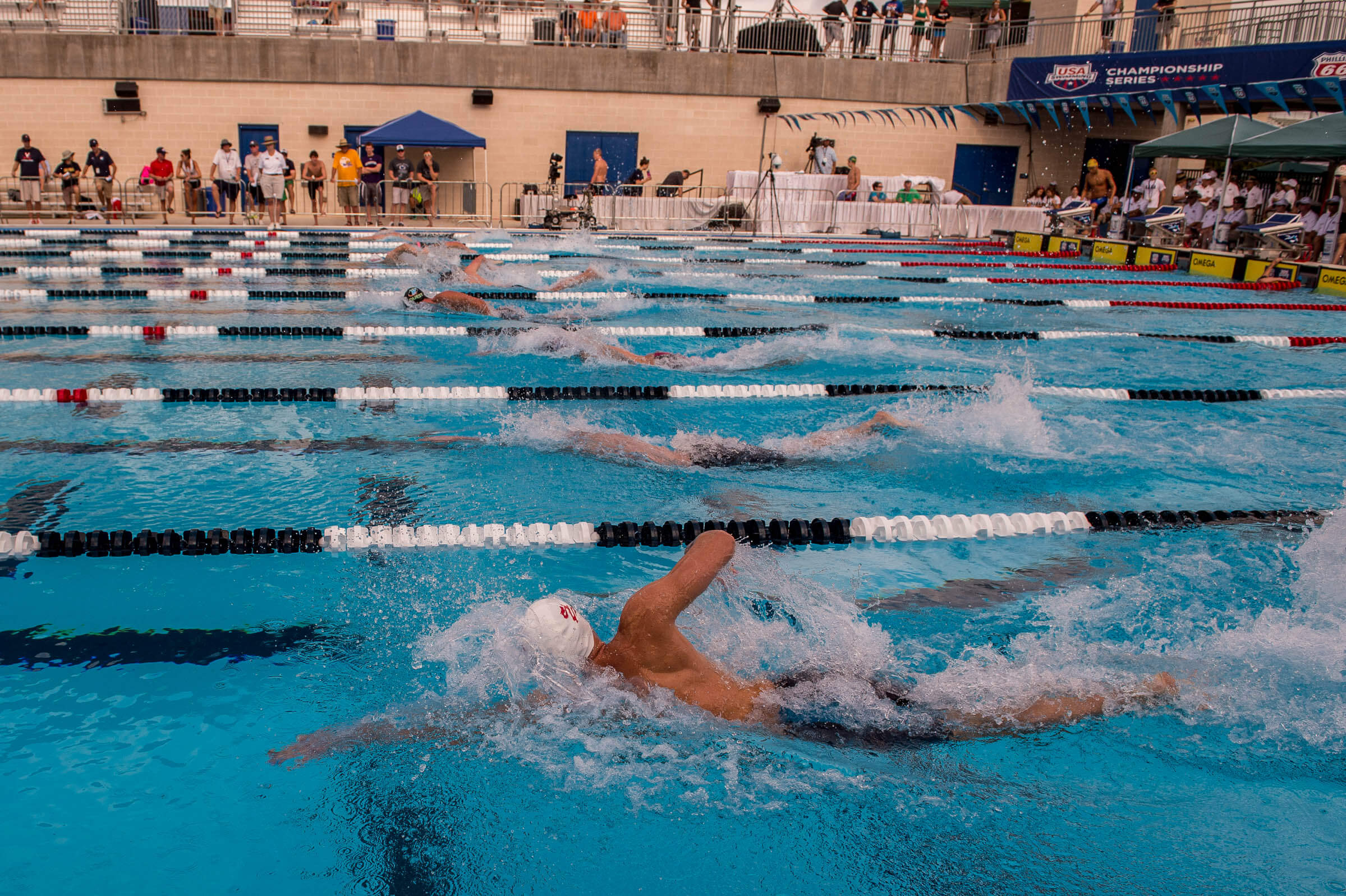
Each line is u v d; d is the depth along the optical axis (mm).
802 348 6812
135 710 2260
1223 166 15867
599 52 16922
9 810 1890
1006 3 18969
